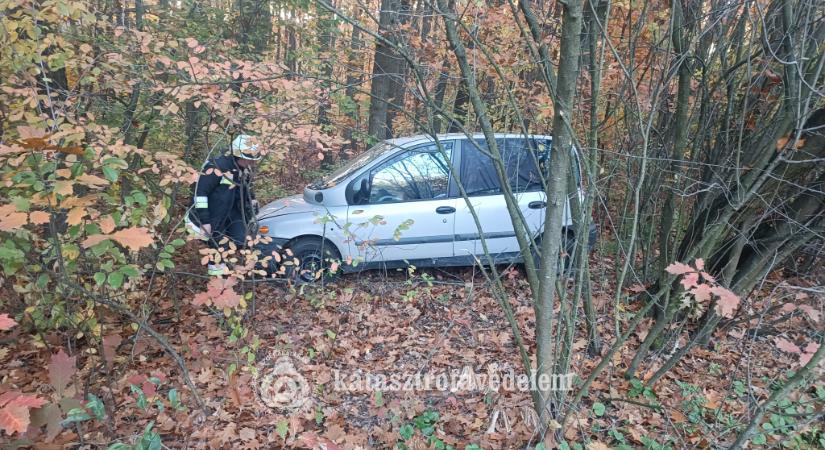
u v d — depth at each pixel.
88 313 2.98
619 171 4.51
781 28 3.19
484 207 4.88
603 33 2.35
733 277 3.70
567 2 1.98
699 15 3.60
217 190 4.03
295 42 8.23
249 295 3.57
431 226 4.84
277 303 4.50
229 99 3.69
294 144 4.27
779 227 3.36
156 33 5.32
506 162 4.84
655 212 4.55
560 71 2.10
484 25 4.93
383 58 6.88
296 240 4.79
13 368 3.36
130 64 4.07
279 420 3.11
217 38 5.42
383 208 4.81
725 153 3.55
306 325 4.24
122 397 3.13
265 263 3.73
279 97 4.25
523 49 5.11
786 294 3.46
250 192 4.12
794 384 2.24
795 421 3.03
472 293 4.88
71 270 2.83
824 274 4.18
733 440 2.92
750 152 3.41
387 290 4.89
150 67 4.42
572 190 2.96
